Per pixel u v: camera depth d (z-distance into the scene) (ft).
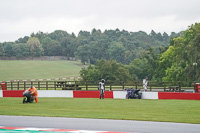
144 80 236.84
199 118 117.29
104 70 567.59
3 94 256.32
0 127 99.76
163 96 211.82
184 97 206.69
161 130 92.53
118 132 89.97
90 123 106.52
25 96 191.42
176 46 455.63
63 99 218.38
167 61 533.96
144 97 217.77
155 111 142.51
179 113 134.41
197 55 381.19
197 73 384.27
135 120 113.09
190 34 433.89
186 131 90.74
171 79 471.21
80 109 153.69
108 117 121.39
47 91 250.98
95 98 224.53
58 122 109.19
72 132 91.04
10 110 149.79
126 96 218.38
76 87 263.70
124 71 583.17
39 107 164.96
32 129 96.02
